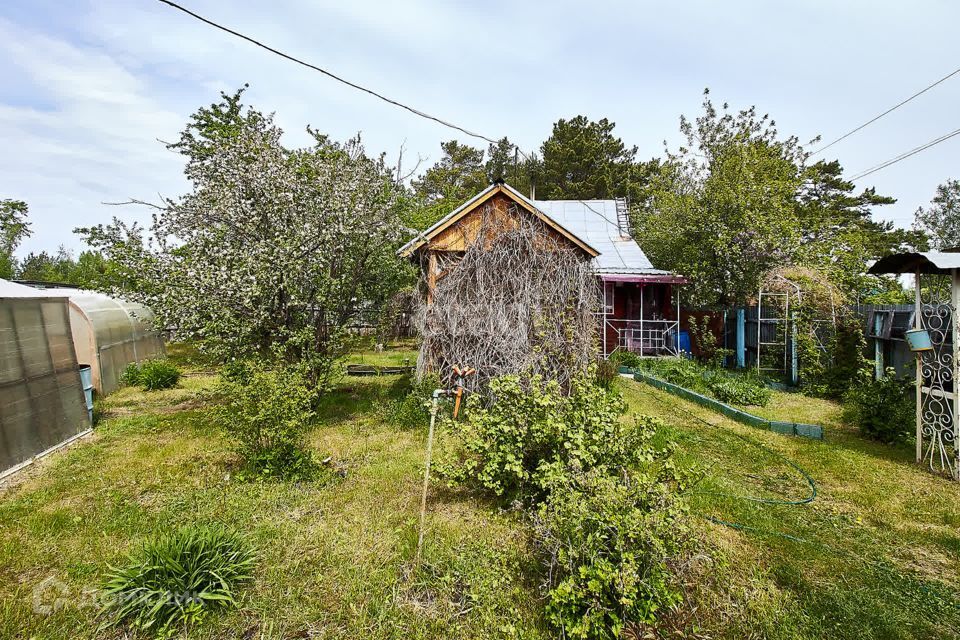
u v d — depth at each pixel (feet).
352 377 37.32
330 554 12.22
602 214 57.93
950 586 11.30
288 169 24.16
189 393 31.48
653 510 10.22
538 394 14.55
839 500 16.10
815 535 13.58
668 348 47.11
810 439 22.36
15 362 17.89
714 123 50.31
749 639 9.36
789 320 36.94
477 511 14.61
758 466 18.99
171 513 14.21
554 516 10.76
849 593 10.71
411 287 33.12
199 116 54.75
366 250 25.68
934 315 18.98
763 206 41.37
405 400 25.94
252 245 23.07
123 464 18.39
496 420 14.58
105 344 32.58
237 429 17.67
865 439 22.47
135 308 39.86
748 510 14.76
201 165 23.91
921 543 13.33
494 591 10.68
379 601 10.46
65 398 20.80
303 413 18.03
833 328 35.53
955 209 75.87
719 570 11.02
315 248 23.49
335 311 25.90
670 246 53.01
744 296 42.45
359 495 15.71
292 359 24.39
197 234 22.94
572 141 96.37
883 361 28.94
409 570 11.59
